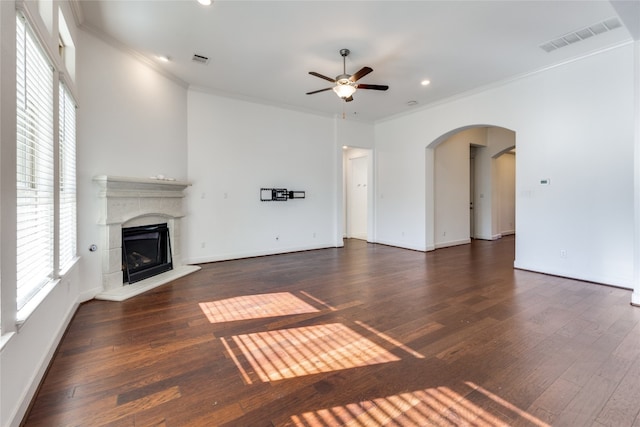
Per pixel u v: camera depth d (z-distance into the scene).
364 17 3.30
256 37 3.70
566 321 2.87
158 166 4.50
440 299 3.49
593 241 4.16
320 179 6.94
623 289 3.86
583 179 4.23
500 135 8.23
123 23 3.38
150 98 4.35
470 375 2.02
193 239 5.24
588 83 4.14
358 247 7.17
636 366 2.11
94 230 3.52
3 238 1.46
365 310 3.17
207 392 1.85
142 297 3.56
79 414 1.66
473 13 3.23
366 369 2.10
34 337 1.85
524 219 4.86
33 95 2.05
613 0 2.59
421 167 6.60
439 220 7.14
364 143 7.56
